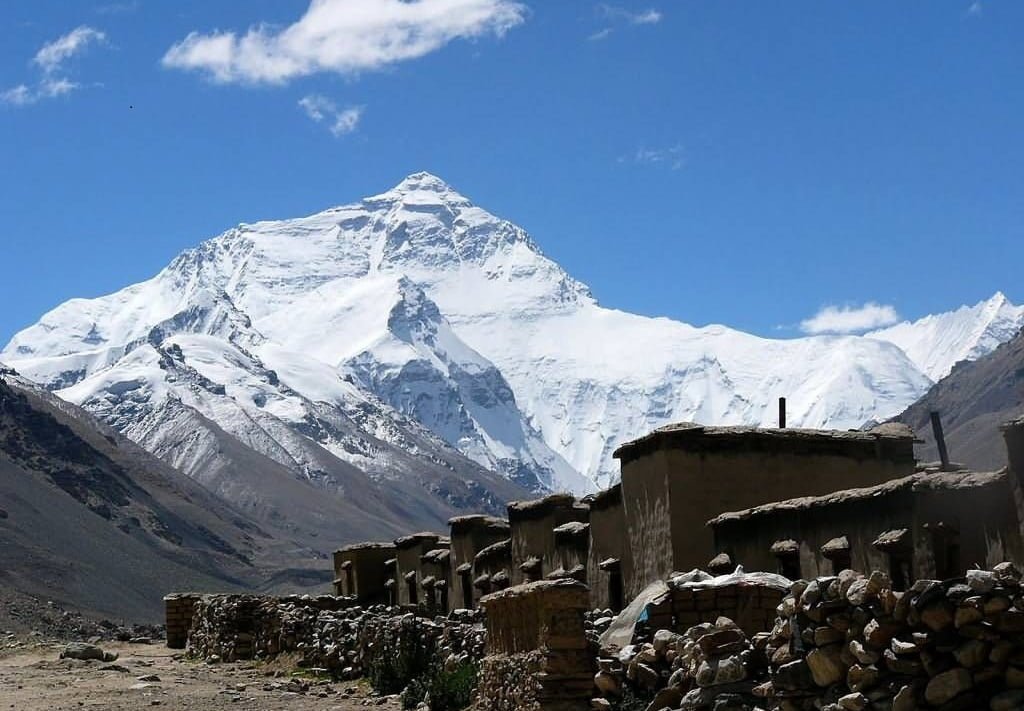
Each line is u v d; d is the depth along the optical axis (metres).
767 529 35.47
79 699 40.22
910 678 20.05
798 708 21.56
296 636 49.91
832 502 33.03
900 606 20.31
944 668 19.78
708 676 23.69
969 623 19.69
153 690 42.06
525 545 48.59
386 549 62.94
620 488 42.34
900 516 30.64
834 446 40.59
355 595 62.22
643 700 26.47
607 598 42.75
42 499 178.75
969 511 28.42
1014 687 19.42
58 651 56.16
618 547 42.66
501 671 30.84
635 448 40.91
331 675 44.97
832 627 21.20
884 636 20.44
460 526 54.56
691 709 23.70
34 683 44.50
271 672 47.12
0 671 48.66
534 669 28.52
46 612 91.25
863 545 31.98
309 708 37.34
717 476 39.56
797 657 21.69
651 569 40.12
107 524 186.50
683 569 38.81
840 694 20.97
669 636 26.72
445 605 55.56
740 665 23.45
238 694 40.62
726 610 27.55
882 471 40.91
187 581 172.50
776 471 39.81
